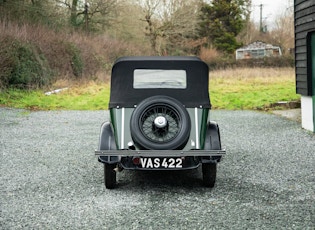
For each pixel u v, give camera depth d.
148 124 7.07
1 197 7.02
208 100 7.55
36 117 15.24
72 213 6.43
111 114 7.47
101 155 6.92
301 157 9.31
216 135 7.36
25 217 6.30
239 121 14.34
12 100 18.58
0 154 9.63
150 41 46.91
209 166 7.25
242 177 7.98
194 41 51.56
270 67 41.81
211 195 7.10
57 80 24.05
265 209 6.52
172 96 7.57
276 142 10.77
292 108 18.09
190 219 6.21
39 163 8.92
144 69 7.61
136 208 6.60
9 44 19.95
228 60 44.94
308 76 11.89
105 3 39.34
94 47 32.00
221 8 58.91
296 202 6.77
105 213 6.43
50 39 25.08
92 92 22.34
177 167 7.04
